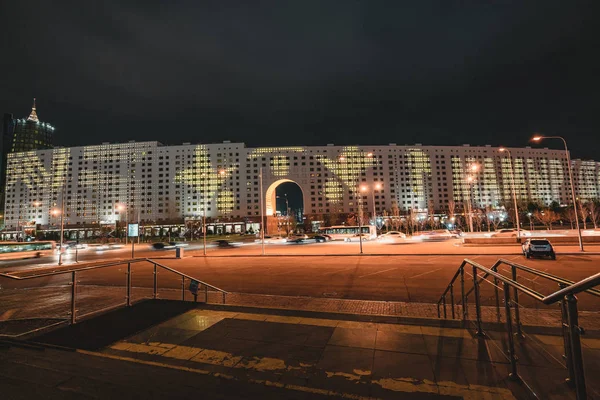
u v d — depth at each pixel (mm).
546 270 16203
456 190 145875
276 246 45875
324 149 142875
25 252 36469
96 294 12156
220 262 24938
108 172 141750
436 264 19312
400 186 143500
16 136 179125
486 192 147750
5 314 9305
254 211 137125
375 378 4199
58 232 135875
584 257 20922
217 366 4672
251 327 6402
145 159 141250
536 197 153625
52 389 3895
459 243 37938
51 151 146000
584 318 7652
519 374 4008
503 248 29031
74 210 140750
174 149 141250
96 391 3840
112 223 133750
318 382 4129
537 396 3508
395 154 145375
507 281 4043
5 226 144500
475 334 5629
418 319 6570
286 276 16375
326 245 44188
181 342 5672
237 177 139375
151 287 13953
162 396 3729
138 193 139500
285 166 140500
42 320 7934
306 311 7402
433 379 4117
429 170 146000
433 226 109938
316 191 140375
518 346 4887
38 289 13445
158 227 131625
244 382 4133
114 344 5625
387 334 5789
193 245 58031
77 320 7027
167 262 26000
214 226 134000
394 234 51562
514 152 154625
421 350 5031
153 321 6887
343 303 10000
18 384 4031
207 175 139375
